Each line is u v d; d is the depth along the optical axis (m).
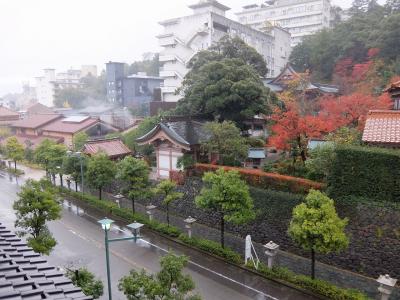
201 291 20.45
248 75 36.66
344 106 31.91
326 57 63.94
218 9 80.25
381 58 52.16
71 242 27.83
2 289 7.61
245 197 22.91
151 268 23.39
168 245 26.97
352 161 21.83
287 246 24.41
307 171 26.44
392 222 20.23
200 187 30.17
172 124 34.72
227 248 24.77
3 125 77.31
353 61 58.25
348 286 20.12
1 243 11.12
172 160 34.41
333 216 18.53
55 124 65.81
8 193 41.75
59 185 43.41
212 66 36.53
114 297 19.91
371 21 61.28
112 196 38.09
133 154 44.50
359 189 21.67
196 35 72.12
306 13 103.94
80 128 59.47
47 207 21.44
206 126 31.83
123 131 56.88
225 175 23.44
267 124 41.06
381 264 20.41
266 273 21.73
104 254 25.66
